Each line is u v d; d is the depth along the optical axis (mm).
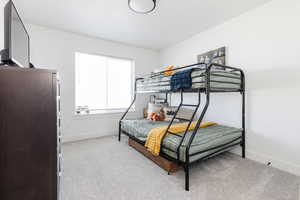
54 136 1074
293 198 1553
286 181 1857
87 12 2496
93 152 2750
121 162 2367
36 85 1025
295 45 2016
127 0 2174
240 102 2674
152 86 2955
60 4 2268
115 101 4098
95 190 1692
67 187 1737
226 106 2891
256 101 2426
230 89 2264
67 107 3318
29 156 1003
